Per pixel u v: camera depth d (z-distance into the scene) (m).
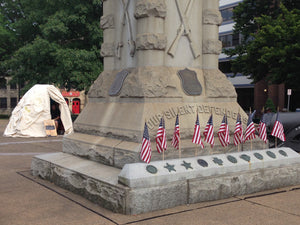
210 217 4.75
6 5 33.19
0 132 18.41
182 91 6.82
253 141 7.21
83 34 25.84
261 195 5.89
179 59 7.07
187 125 6.50
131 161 5.68
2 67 31.69
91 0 24.52
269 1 27.25
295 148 9.49
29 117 16.11
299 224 4.54
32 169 7.47
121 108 6.77
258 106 39.41
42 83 26.75
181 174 5.27
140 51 6.67
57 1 24.98
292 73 22.75
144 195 4.87
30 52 24.34
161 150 5.50
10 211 5.04
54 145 12.98
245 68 26.67
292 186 6.54
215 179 5.56
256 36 24.00
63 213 4.93
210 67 7.44
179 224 4.46
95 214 4.88
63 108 16.91
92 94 7.78
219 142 6.72
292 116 9.77
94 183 5.44
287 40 22.16
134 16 6.78
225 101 7.41
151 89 6.32
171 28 6.95
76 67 23.22
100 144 6.46
